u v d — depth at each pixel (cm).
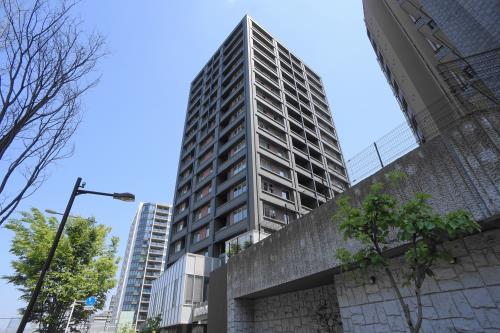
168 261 4478
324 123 5447
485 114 469
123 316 6206
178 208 4922
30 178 441
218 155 4219
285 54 5753
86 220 2062
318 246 734
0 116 404
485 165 447
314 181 4191
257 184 3341
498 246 465
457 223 321
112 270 2044
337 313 815
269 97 4500
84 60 505
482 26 853
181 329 2580
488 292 461
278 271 865
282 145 4019
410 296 565
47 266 852
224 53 5669
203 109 5469
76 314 1998
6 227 1758
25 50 446
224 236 3384
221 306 1159
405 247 544
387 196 373
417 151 553
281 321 980
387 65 2353
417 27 1611
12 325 2178
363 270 393
